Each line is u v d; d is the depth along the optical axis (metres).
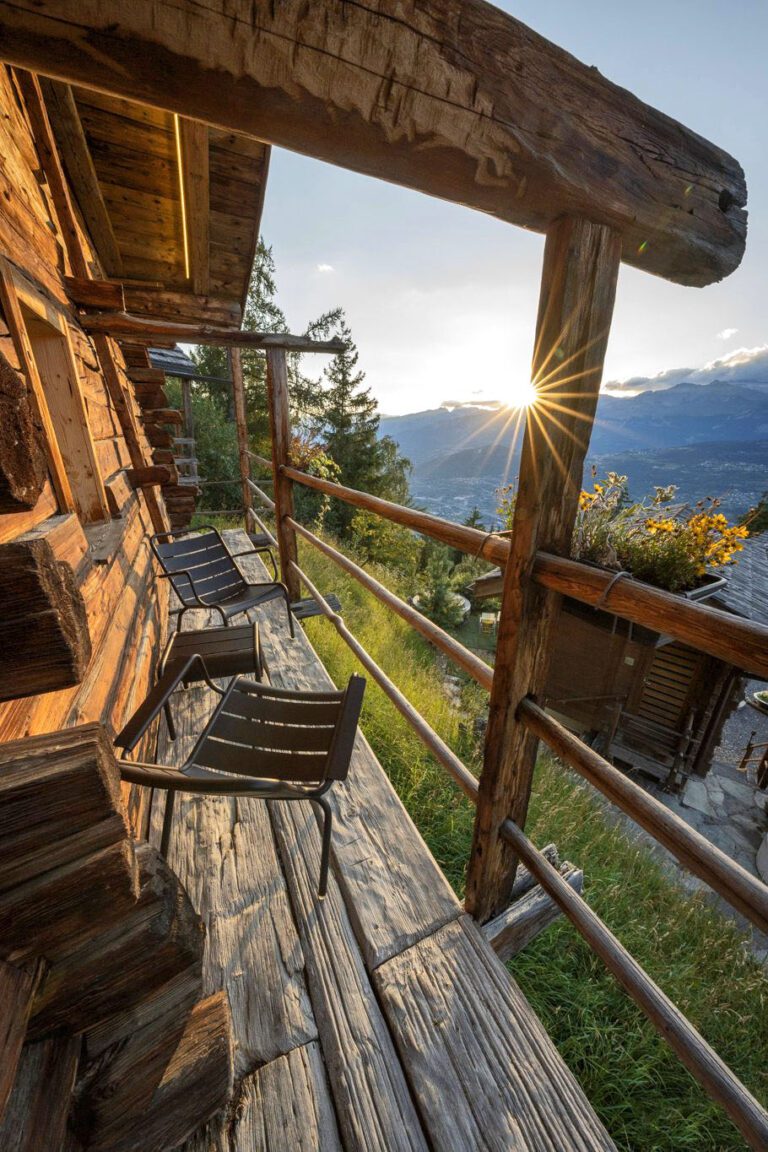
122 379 3.74
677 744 5.73
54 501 1.45
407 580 11.08
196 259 3.42
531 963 1.75
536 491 0.96
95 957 0.59
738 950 2.31
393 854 1.56
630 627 4.77
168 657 2.15
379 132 0.60
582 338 0.88
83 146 2.37
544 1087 1.00
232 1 0.47
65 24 0.44
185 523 5.85
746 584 6.82
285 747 1.44
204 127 2.26
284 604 3.77
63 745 0.49
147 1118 0.73
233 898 1.41
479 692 4.95
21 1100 0.52
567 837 2.57
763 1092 1.68
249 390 15.73
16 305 1.34
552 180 0.71
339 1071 1.02
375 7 0.54
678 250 0.90
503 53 0.63
